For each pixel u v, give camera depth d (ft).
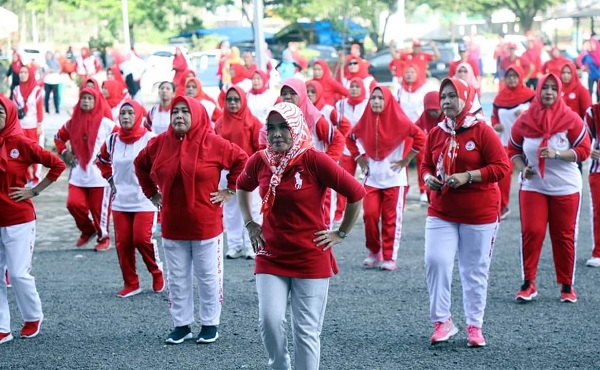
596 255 40.40
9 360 27.53
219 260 28.84
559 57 79.51
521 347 28.17
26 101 64.28
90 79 57.98
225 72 113.70
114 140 34.94
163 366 26.73
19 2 162.91
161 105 47.91
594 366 26.25
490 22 159.74
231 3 169.68
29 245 29.58
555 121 33.14
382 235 40.22
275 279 22.45
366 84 69.92
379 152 39.75
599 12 151.02
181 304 29.04
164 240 28.76
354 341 29.04
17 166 28.94
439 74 124.77
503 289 36.04
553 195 33.37
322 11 148.66
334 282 37.73
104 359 27.50
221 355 27.76
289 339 30.22
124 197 34.88
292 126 21.99
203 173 28.07
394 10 152.97
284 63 115.34
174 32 173.88
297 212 22.18
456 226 27.89
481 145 27.22
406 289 36.27
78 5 164.45
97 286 37.63
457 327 30.63
